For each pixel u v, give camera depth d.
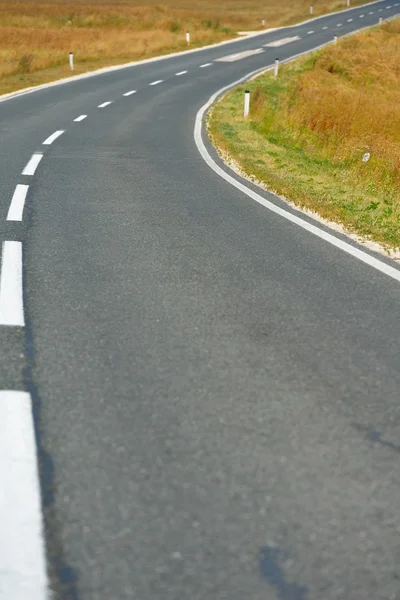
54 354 5.06
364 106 27.44
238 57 45.78
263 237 9.08
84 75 36.34
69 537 3.08
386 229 9.82
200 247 8.40
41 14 64.31
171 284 6.89
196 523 3.19
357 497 3.44
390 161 16.47
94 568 2.89
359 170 15.68
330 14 79.50
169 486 3.47
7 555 2.96
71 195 11.40
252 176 14.02
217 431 4.03
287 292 6.81
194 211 10.51
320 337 5.63
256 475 3.59
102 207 10.55
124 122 21.72
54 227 9.14
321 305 6.46
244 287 6.90
